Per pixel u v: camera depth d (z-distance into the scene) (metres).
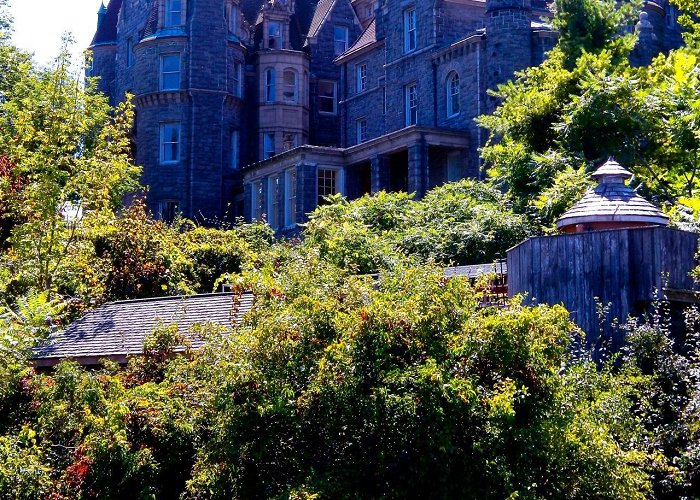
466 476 13.14
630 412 15.95
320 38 61.38
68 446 16.22
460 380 13.07
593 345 17.61
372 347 13.66
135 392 16.02
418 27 48.91
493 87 42.81
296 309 14.25
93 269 28.78
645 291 17.94
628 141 30.20
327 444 13.80
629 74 32.34
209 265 33.44
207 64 56.72
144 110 57.09
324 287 15.05
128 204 56.50
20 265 27.61
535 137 33.31
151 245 31.16
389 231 31.81
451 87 46.62
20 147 30.77
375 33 53.81
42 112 31.84
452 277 14.55
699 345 16.84
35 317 21.23
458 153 44.66
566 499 13.68
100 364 20.50
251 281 15.59
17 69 42.94
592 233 18.56
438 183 45.25
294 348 14.01
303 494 12.85
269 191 49.72
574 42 35.72
